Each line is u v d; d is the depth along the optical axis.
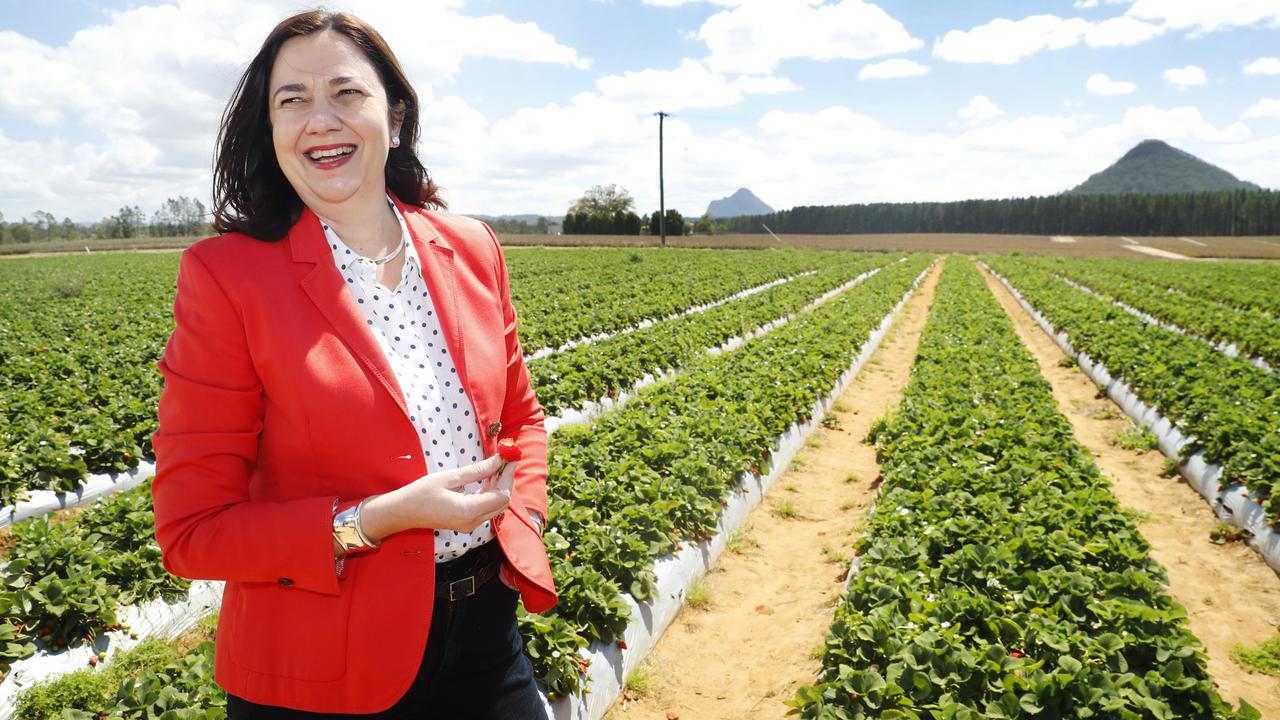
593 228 94.50
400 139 2.23
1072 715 4.00
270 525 1.62
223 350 1.68
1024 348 15.55
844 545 7.29
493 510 1.72
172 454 1.65
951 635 4.50
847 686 4.16
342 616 1.75
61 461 7.75
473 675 2.00
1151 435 10.45
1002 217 126.81
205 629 5.62
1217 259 63.88
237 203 1.92
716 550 6.96
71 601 5.04
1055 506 6.58
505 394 2.21
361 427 1.73
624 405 11.66
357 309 1.81
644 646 5.37
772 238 88.56
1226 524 7.57
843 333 16.86
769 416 9.52
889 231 128.00
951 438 8.78
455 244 2.13
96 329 17.58
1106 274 38.88
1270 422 8.59
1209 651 5.62
